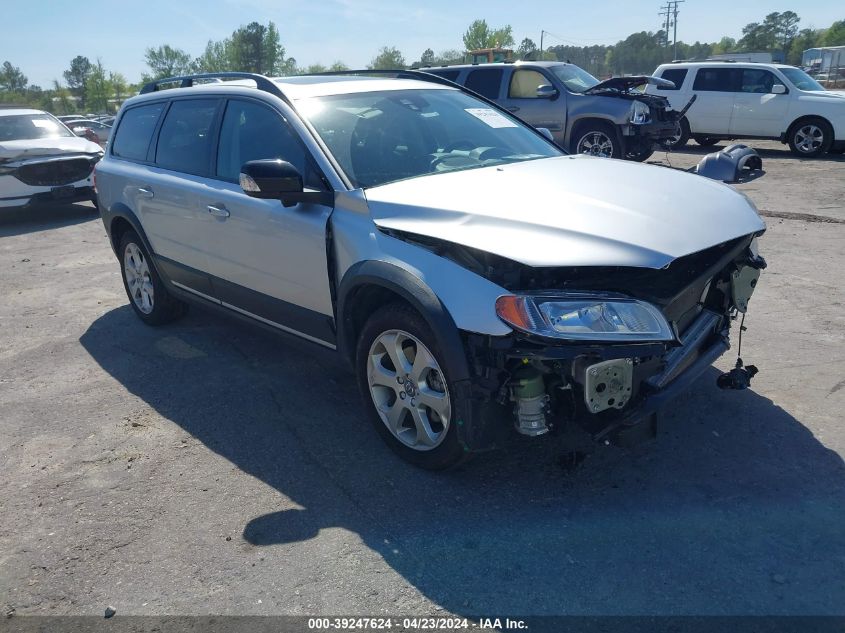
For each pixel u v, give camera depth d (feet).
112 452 12.87
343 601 8.90
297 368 16.07
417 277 10.42
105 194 19.16
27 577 9.70
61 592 9.38
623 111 39.45
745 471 11.06
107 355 17.65
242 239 14.17
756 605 8.44
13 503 11.44
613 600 8.64
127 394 15.29
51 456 12.87
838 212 29.01
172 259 17.06
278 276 13.57
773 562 9.12
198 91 16.30
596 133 40.83
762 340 15.94
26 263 28.12
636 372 9.89
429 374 10.89
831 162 44.45
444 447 10.83
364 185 12.26
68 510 11.17
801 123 47.44
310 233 12.41
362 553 9.74
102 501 11.35
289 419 13.70
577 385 9.66
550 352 9.17
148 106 18.28
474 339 9.88
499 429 10.30
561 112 41.50
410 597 8.90
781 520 9.90
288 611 8.79
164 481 11.84
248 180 11.66
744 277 11.68
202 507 11.03
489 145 14.34
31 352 18.20
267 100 13.89
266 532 10.32
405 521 10.37
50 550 10.23
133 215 17.95
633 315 9.45
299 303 13.37
